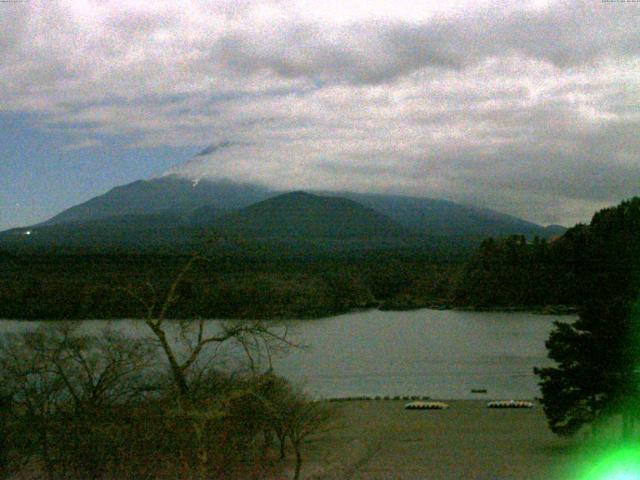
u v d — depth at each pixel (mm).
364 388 96312
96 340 48969
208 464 30391
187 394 27641
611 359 54531
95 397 33938
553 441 59031
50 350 39531
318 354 123875
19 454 35031
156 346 38062
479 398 88812
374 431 64625
